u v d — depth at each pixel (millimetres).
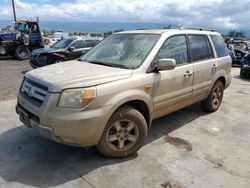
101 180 3439
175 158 4035
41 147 4234
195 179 3531
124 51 4457
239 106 6855
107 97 3490
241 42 18141
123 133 3865
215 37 6055
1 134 4691
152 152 4195
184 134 4934
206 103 5969
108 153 3830
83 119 3316
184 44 4969
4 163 3771
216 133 5035
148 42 4457
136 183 3402
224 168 3814
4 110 5992
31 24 18531
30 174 3527
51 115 3309
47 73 3836
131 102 4008
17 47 17625
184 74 4734
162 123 5434
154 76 4121
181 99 4820
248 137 4906
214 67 5672
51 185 3314
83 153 4062
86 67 4094
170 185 3389
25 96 3834
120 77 3734
